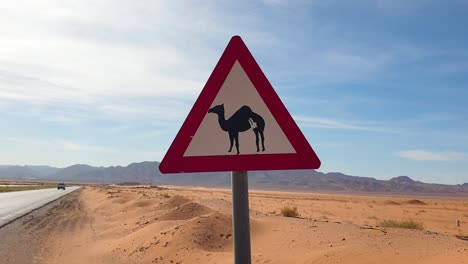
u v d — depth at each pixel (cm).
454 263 670
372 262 764
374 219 2947
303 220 1608
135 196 5072
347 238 1110
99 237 1931
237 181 259
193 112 263
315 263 828
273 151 263
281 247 1098
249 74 267
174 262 1174
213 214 1513
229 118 263
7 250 1540
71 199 5944
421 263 719
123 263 1291
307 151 265
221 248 1287
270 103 266
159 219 2100
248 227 256
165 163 258
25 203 4644
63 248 1630
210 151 261
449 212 4053
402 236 1110
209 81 266
